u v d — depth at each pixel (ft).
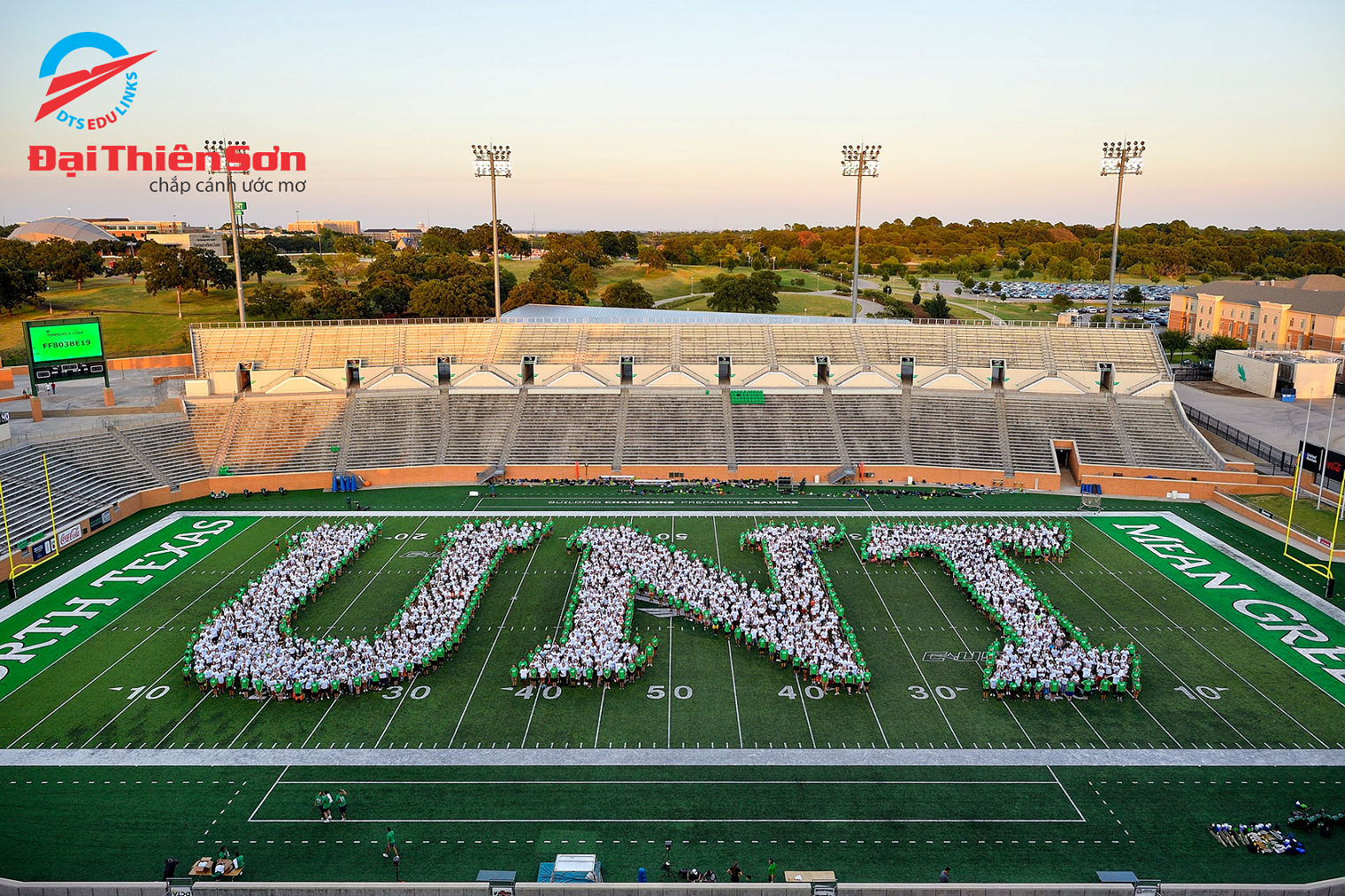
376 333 270.26
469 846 97.91
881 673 136.05
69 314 439.63
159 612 155.84
